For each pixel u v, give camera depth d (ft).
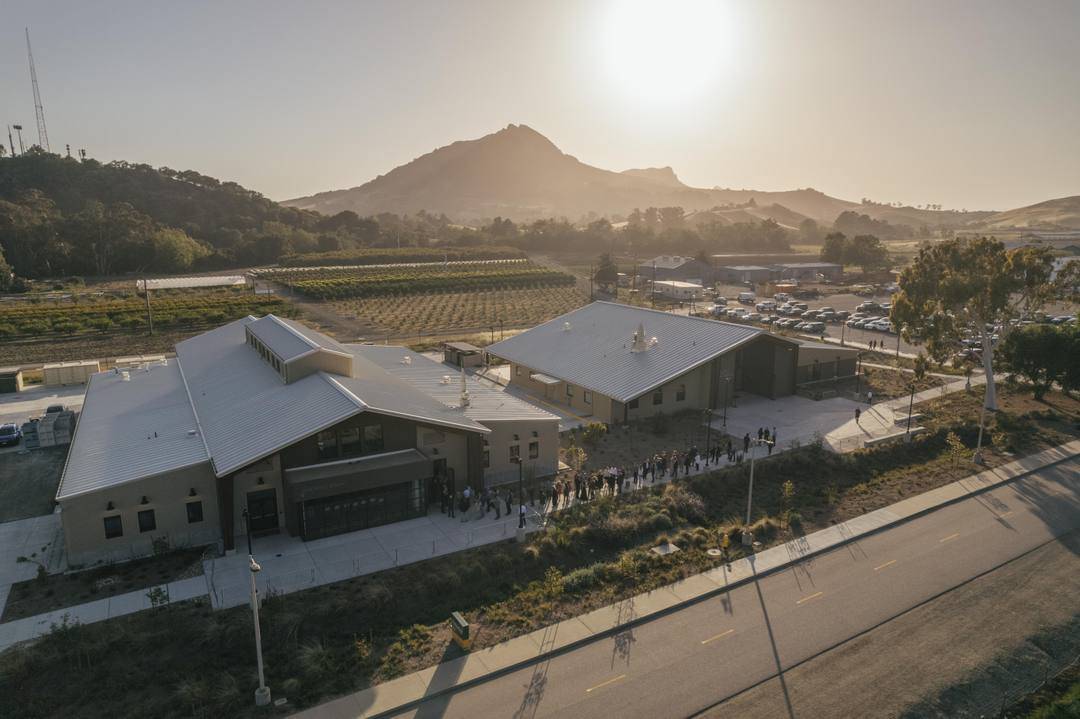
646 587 101.30
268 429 120.57
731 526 123.24
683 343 201.98
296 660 81.82
